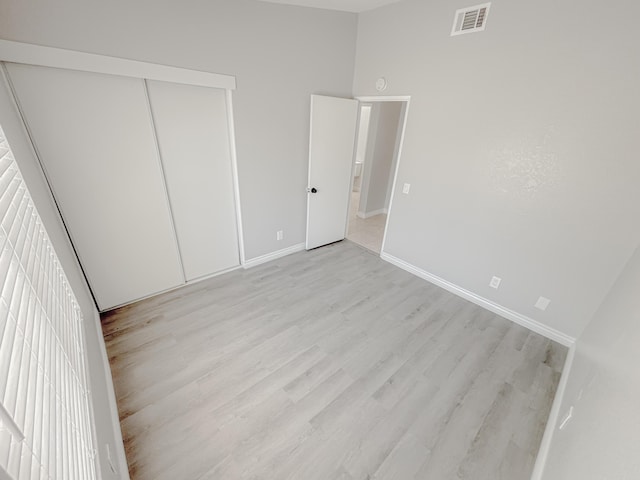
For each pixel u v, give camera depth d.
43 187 1.80
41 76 1.77
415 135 2.98
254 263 3.41
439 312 2.70
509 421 1.70
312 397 1.79
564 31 1.92
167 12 2.03
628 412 0.82
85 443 0.88
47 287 1.05
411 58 2.81
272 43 2.62
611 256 2.01
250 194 3.04
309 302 2.75
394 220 3.44
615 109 1.83
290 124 3.08
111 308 2.50
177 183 2.57
